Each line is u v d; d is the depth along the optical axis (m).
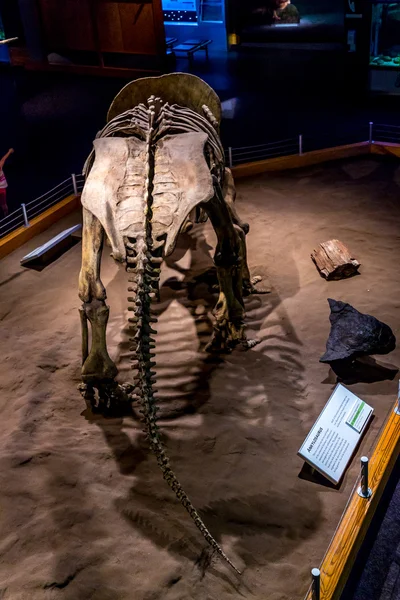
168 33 18.55
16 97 16.11
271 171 12.02
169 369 7.52
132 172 6.48
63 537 5.77
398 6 13.48
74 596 5.32
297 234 9.99
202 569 5.47
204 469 6.33
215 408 6.98
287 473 6.25
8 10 17.78
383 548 5.71
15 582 5.43
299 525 5.78
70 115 14.88
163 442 6.62
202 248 9.80
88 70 17.27
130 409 7.05
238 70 16.69
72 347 7.97
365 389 7.09
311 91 15.28
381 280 8.80
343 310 7.38
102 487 6.21
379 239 9.73
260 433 6.67
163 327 8.20
